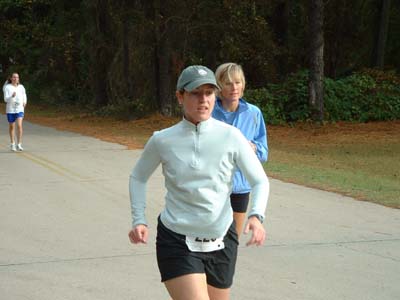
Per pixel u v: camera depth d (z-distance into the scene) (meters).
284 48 34.66
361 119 31.56
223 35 30.91
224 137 4.74
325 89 31.75
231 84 6.70
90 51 34.91
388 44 40.53
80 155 18.42
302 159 18.33
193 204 4.69
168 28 30.11
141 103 30.91
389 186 13.59
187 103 4.71
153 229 9.75
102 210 11.07
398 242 9.09
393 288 7.14
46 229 9.73
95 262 8.06
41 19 47.09
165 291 7.02
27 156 18.09
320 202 11.85
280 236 9.36
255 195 4.74
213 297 4.87
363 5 36.22
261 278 7.46
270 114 30.33
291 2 36.06
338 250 8.65
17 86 19.28
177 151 4.73
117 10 30.78
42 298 6.80
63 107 41.66
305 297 6.83
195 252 4.68
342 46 36.97
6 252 8.49
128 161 17.20
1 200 11.90
